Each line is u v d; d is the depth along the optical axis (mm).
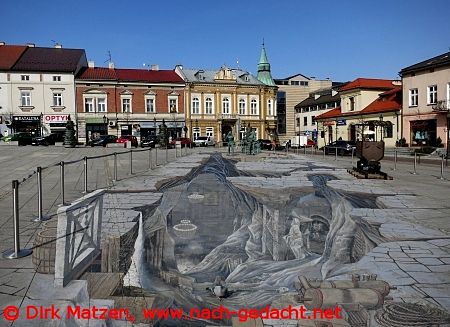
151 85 54406
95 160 21828
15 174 15266
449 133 33344
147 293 4891
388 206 9758
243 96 59781
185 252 6395
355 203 10117
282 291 5105
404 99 40688
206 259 6148
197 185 12664
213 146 53031
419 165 22625
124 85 53156
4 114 48125
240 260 6180
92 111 51719
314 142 57188
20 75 48531
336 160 25812
